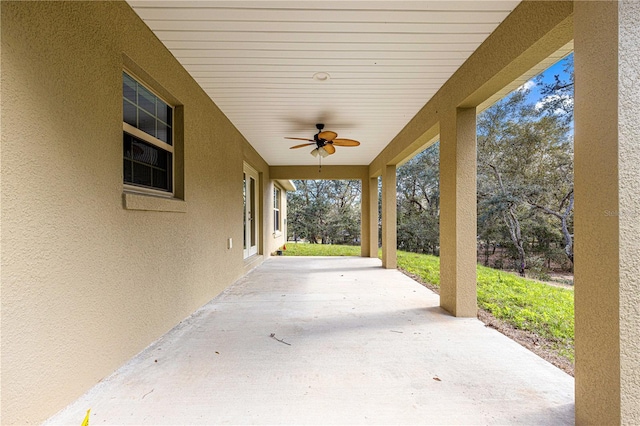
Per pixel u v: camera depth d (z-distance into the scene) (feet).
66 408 5.07
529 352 7.45
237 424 4.76
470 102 9.57
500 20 7.38
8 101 4.15
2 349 4.09
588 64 4.53
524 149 33.01
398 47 8.54
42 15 4.66
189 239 10.19
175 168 9.73
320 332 8.69
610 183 4.19
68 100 5.17
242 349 7.52
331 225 63.05
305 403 5.31
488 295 14.70
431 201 49.75
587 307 4.58
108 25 6.17
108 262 6.19
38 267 4.60
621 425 4.06
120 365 6.56
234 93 11.67
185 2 6.68
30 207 4.48
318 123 15.56
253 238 23.49
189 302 10.21
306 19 7.34
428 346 7.73
